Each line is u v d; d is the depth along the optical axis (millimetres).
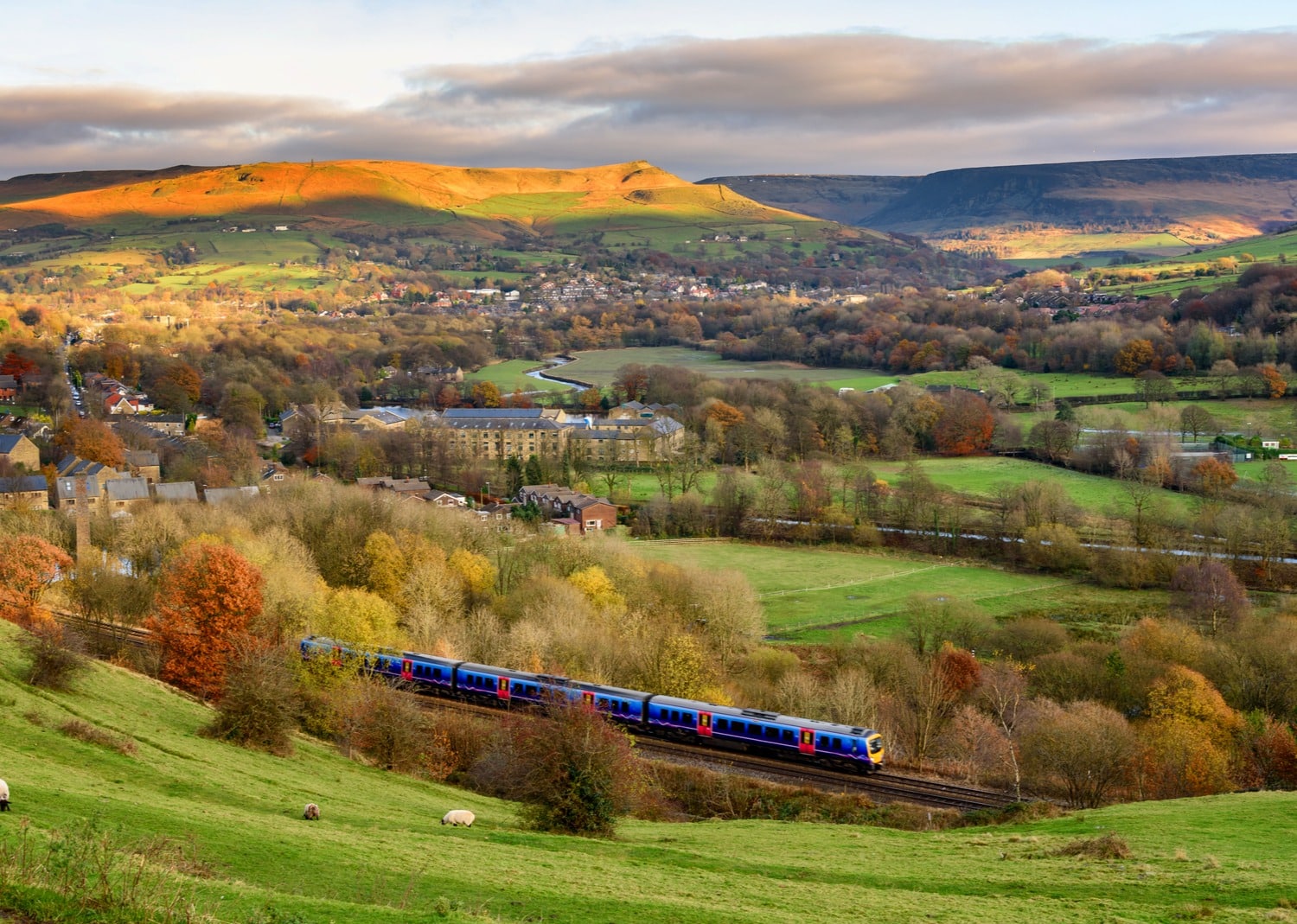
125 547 161000
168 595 109312
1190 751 92750
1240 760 99438
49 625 101312
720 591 151875
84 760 61312
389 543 159375
